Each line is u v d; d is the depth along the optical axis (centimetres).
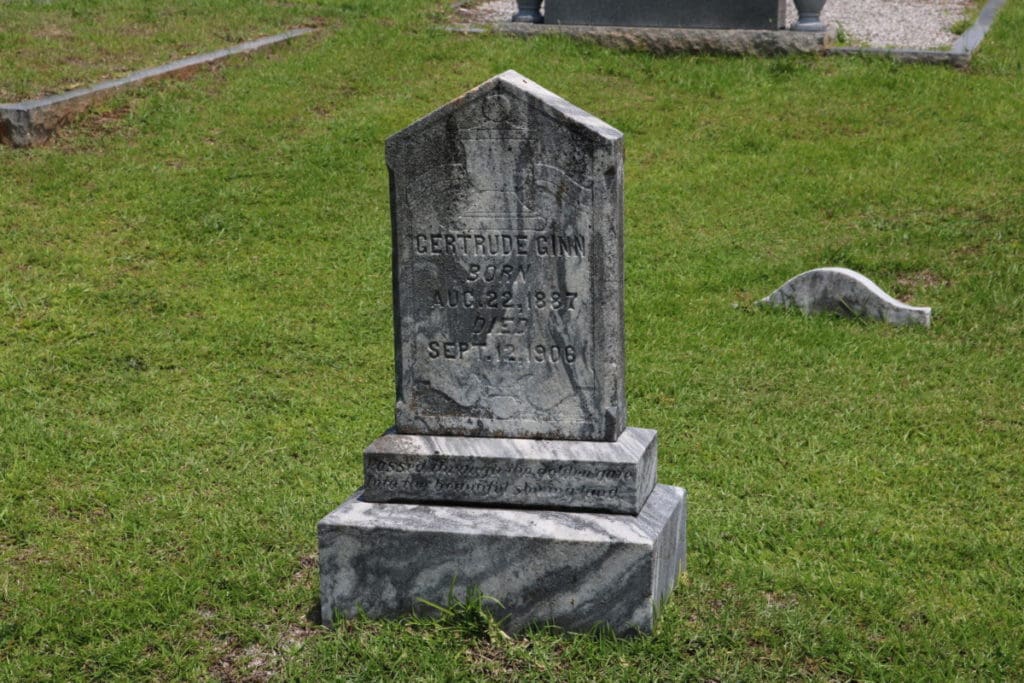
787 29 902
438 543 404
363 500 416
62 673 399
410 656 397
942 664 396
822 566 434
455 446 412
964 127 779
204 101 786
